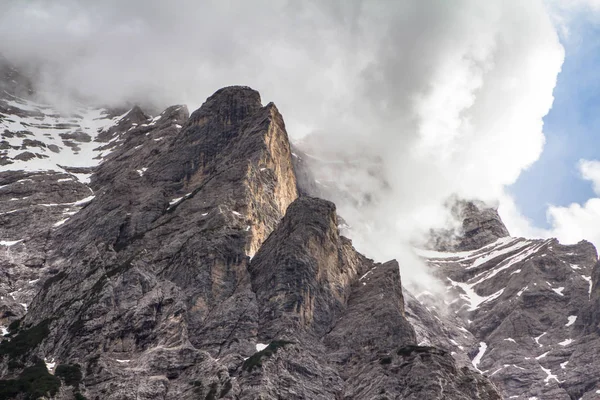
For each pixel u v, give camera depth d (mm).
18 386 188125
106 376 194375
